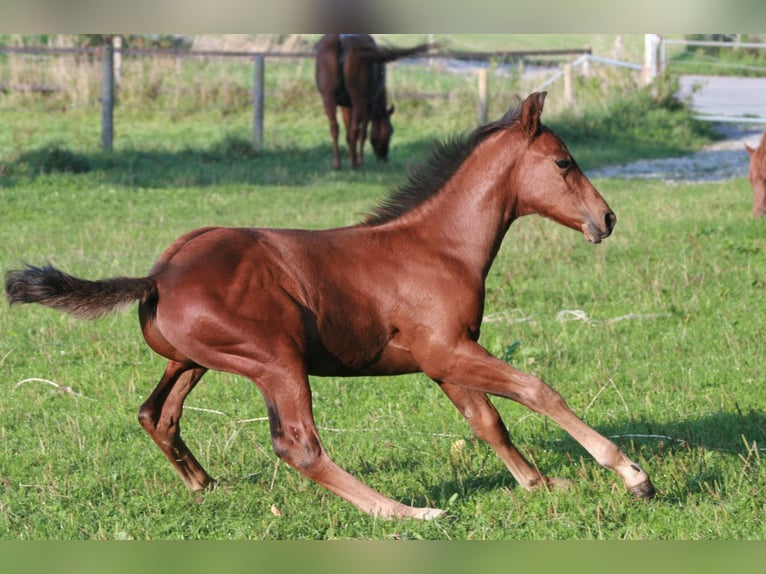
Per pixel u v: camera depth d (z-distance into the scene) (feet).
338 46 74.90
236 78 106.83
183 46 111.96
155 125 93.61
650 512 21.22
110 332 36.45
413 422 27.89
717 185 65.26
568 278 41.65
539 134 22.38
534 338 34.78
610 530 20.67
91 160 74.79
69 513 21.81
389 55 75.25
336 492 20.51
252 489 22.97
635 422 26.94
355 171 76.02
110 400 29.94
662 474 23.09
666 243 46.42
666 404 28.45
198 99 99.09
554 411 20.99
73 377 31.94
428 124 96.89
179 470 22.77
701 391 29.53
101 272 43.57
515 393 21.16
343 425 27.96
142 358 33.94
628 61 114.32
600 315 37.40
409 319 21.42
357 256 21.50
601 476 23.25
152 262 45.73
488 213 22.34
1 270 43.14
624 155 83.66
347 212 58.59
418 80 110.22
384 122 78.84
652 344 33.94
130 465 24.89
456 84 108.68
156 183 68.80
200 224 55.88
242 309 20.07
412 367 22.27
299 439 20.30
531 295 40.01
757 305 37.60
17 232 53.21
